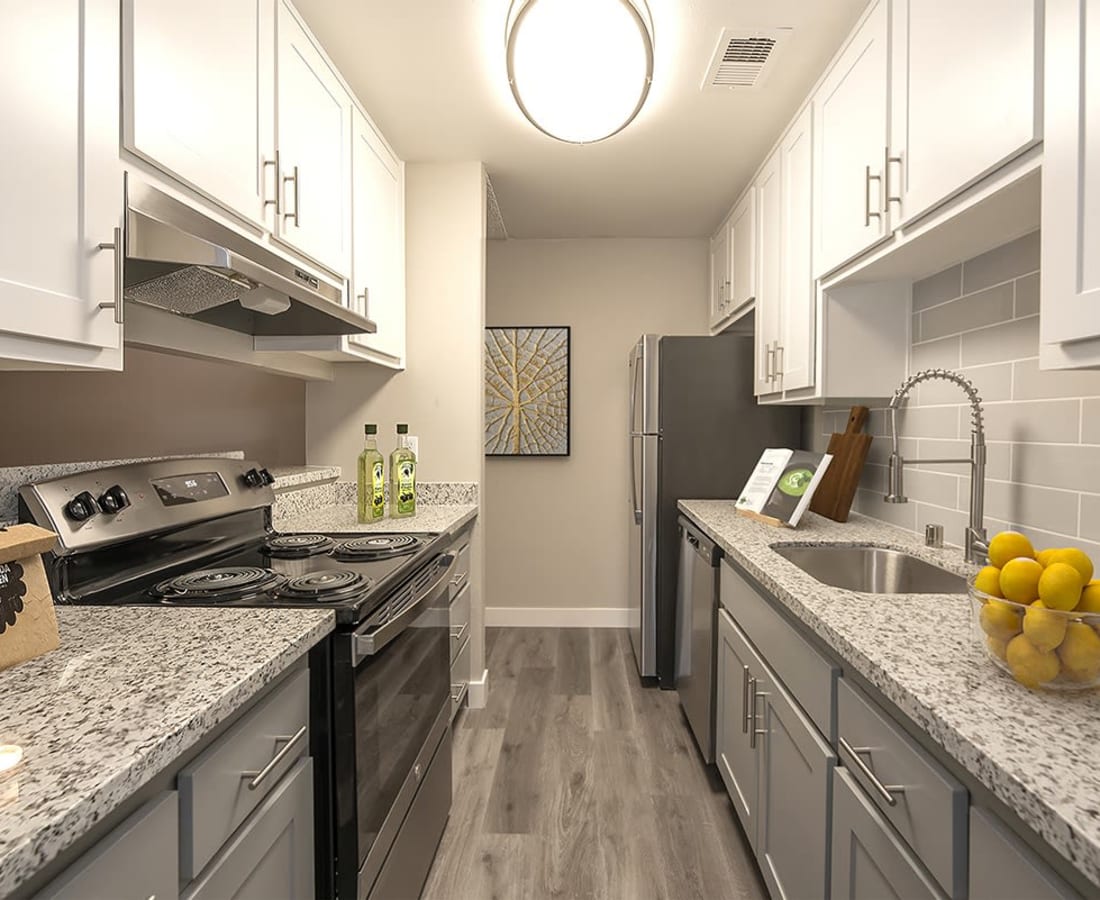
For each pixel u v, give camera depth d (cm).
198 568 154
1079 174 94
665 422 302
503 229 366
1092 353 94
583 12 163
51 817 53
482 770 227
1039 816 59
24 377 136
